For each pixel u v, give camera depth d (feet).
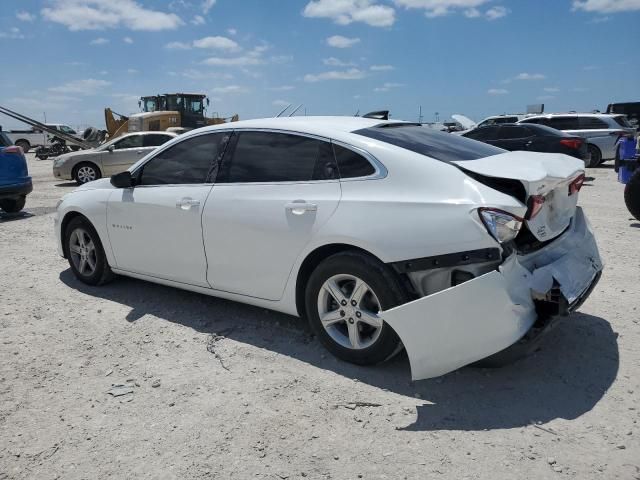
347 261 11.09
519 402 10.28
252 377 11.44
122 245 15.74
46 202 39.06
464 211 9.96
